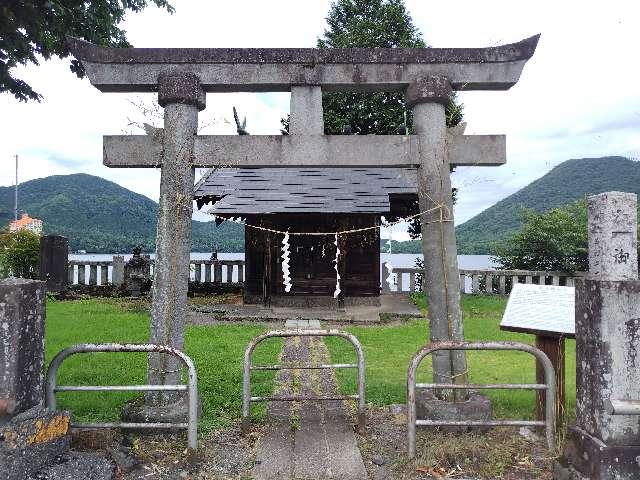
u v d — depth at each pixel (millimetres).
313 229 14688
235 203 13406
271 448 4480
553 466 3963
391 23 19359
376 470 4109
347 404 5758
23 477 3557
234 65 5258
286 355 8469
